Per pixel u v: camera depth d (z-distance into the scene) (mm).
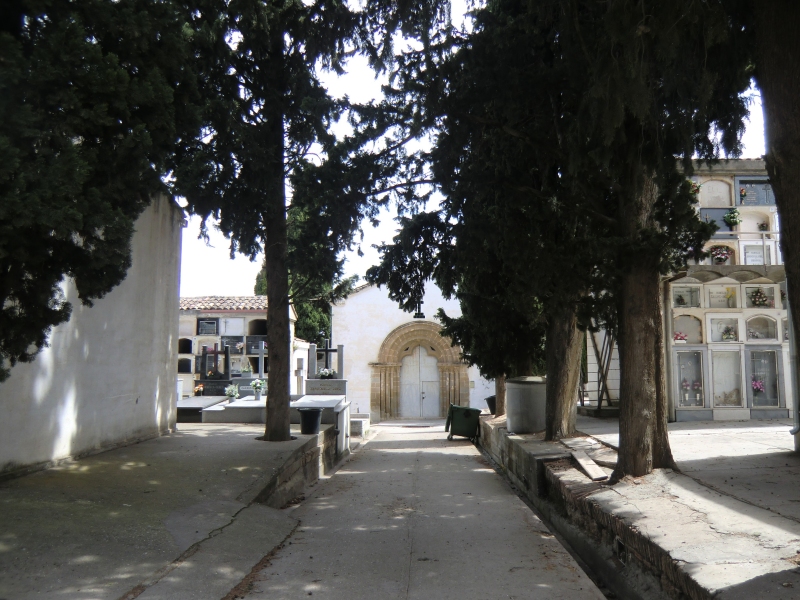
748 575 4664
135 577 5512
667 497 7496
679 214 8625
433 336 35906
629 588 6145
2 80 5188
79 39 5789
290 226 14719
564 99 10609
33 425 9141
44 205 5188
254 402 19922
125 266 6457
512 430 15555
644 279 8898
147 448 12039
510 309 17188
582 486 9141
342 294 14438
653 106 8555
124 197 6535
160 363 14414
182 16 10180
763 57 6430
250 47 12633
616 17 7496
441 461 17594
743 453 10750
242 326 30844
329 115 12125
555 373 13750
